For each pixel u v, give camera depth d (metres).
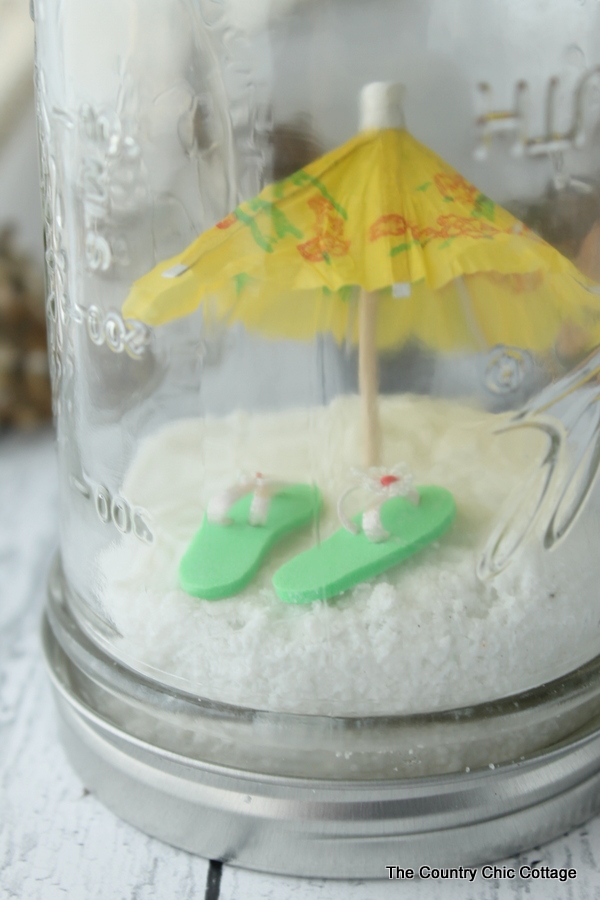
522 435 0.25
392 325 0.25
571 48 0.25
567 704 0.25
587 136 0.25
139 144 0.25
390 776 0.24
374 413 0.25
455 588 0.24
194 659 0.24
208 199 0.25
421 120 0.25
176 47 0.25
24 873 0.25
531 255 0.24
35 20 0.27
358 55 0.25
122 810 0.26
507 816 0.25
